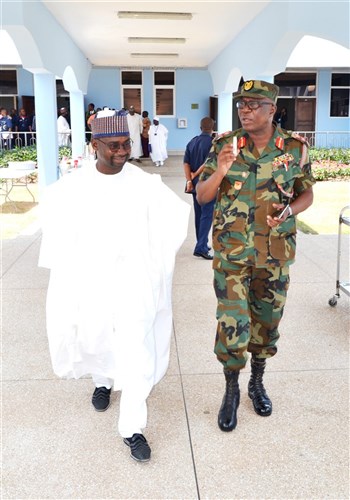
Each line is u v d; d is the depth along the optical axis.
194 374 3.67
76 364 2.93
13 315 4.74
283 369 3.72
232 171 2.81
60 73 11.10
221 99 15.08
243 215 2.81
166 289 2.89
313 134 21.28
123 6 9.45
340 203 11.22
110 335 2.79
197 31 11.68
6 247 7.19
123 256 2.74
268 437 2.94
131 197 2.77
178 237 2.90
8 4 7.76
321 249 6.97
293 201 2.93
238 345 2.90
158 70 20.58
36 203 11.16
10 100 21.23
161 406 3.26
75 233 2.76
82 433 3.00
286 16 7.80
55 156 10.33
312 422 3.09
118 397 3.37
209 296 5.25
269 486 2.57
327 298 5.12
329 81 21.30
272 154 2.78
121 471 2.68
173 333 4.36
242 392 3.40
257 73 9.97
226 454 2.80
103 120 2.64
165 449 2.84
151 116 21.38
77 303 2.79
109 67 19.66
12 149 16.78
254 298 3.02
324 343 4.14
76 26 11.20
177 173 16.66
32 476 2.65
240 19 10.33
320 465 2.72
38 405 3.29
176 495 2.51
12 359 3.90
